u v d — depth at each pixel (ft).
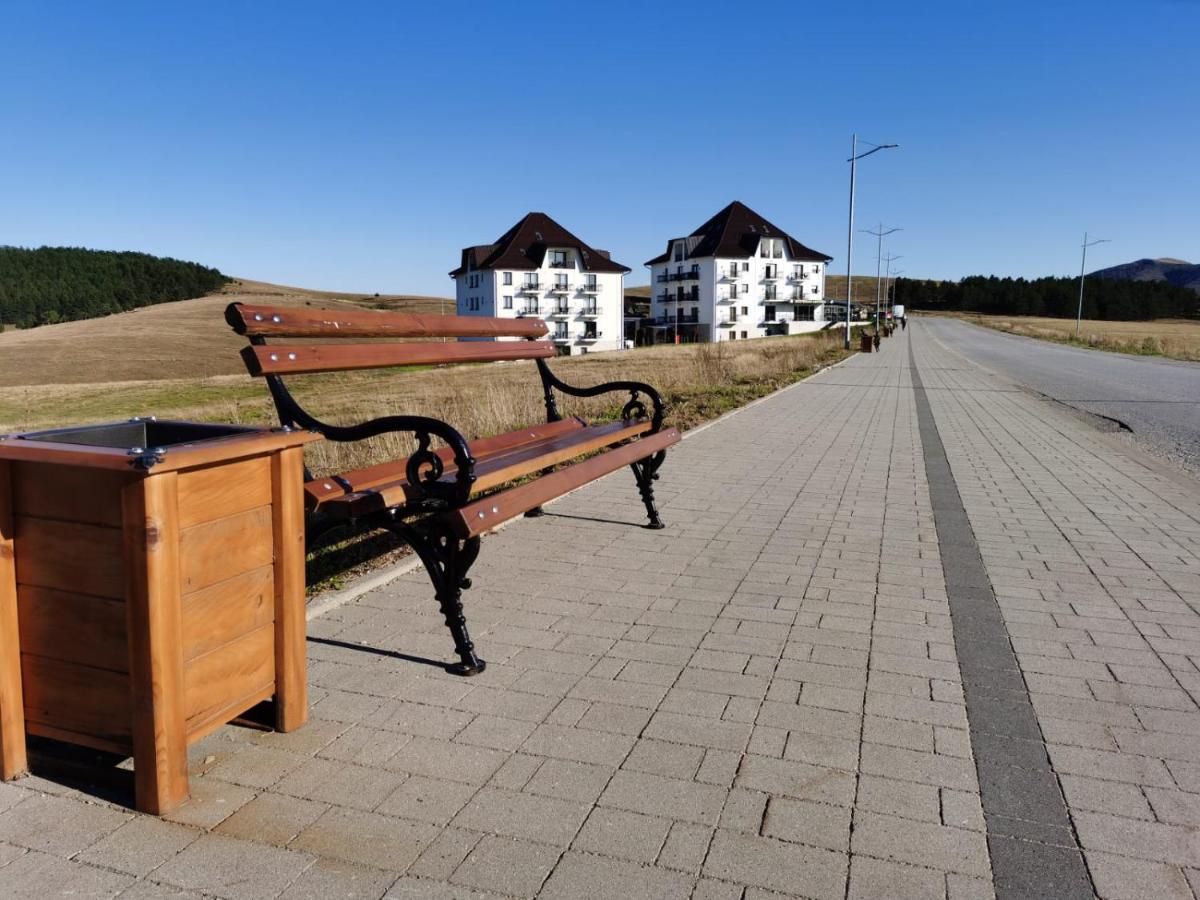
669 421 42.34
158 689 8.21
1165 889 7.52
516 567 16.99
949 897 7.38
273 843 8.02
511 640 13.15
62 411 95.45
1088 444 37.52
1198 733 10.46
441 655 12.48
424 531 12.07
